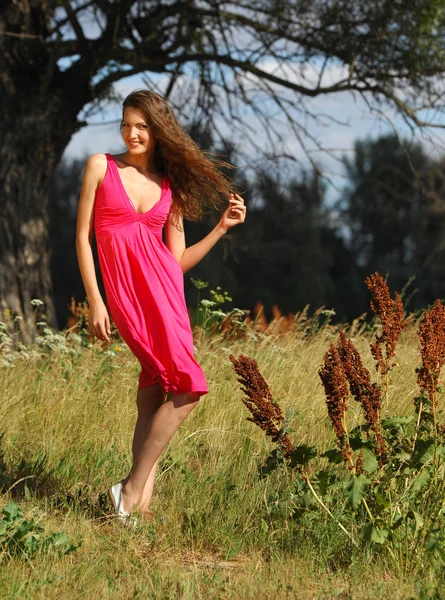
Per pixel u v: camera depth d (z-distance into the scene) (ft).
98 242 14.78
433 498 13.75
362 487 12.94
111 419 19.43
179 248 15.71
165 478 16.76
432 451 13.47
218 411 20.02
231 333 26.14
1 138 39.91
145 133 15.07
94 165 14.74
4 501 15.16
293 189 46.98
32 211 40.86
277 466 14.48
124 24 41.22
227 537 14.30
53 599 11.57
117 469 17.02
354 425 18.21
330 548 13.65
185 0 42.06
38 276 40.81
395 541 13.21
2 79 39.68
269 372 22.66
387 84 41.83
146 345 14.43
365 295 157.99
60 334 25.13
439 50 40.60
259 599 11.94
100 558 13.05
